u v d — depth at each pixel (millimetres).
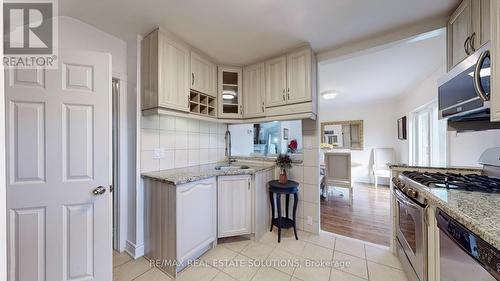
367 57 2523
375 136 5180
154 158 2084
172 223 1703
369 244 2197
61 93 1357
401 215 1730
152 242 1882
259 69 2459
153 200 1882
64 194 1363
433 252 1190
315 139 2449
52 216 1340
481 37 1221
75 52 1395
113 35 1907
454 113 1333
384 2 1482
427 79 3221
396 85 3670
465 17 1399
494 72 939
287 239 2318
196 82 2191
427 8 1548
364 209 3316
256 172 2309
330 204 3572
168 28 1804
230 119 2549
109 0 1439
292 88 2197
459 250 934
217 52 2256
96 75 1434
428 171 1875
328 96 3971
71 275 1390
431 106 3357
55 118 1344
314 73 2275
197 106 2277
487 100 1031
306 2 1479
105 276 1462
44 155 1322
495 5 937
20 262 1288
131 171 1980
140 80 1953
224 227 2178
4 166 488
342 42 2072
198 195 1903
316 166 2441
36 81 1318
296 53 2172
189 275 1699
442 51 2355
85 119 1410
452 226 930
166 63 1851
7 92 1270
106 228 1469
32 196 1298
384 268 1789
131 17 1645
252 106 2500
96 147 1434
